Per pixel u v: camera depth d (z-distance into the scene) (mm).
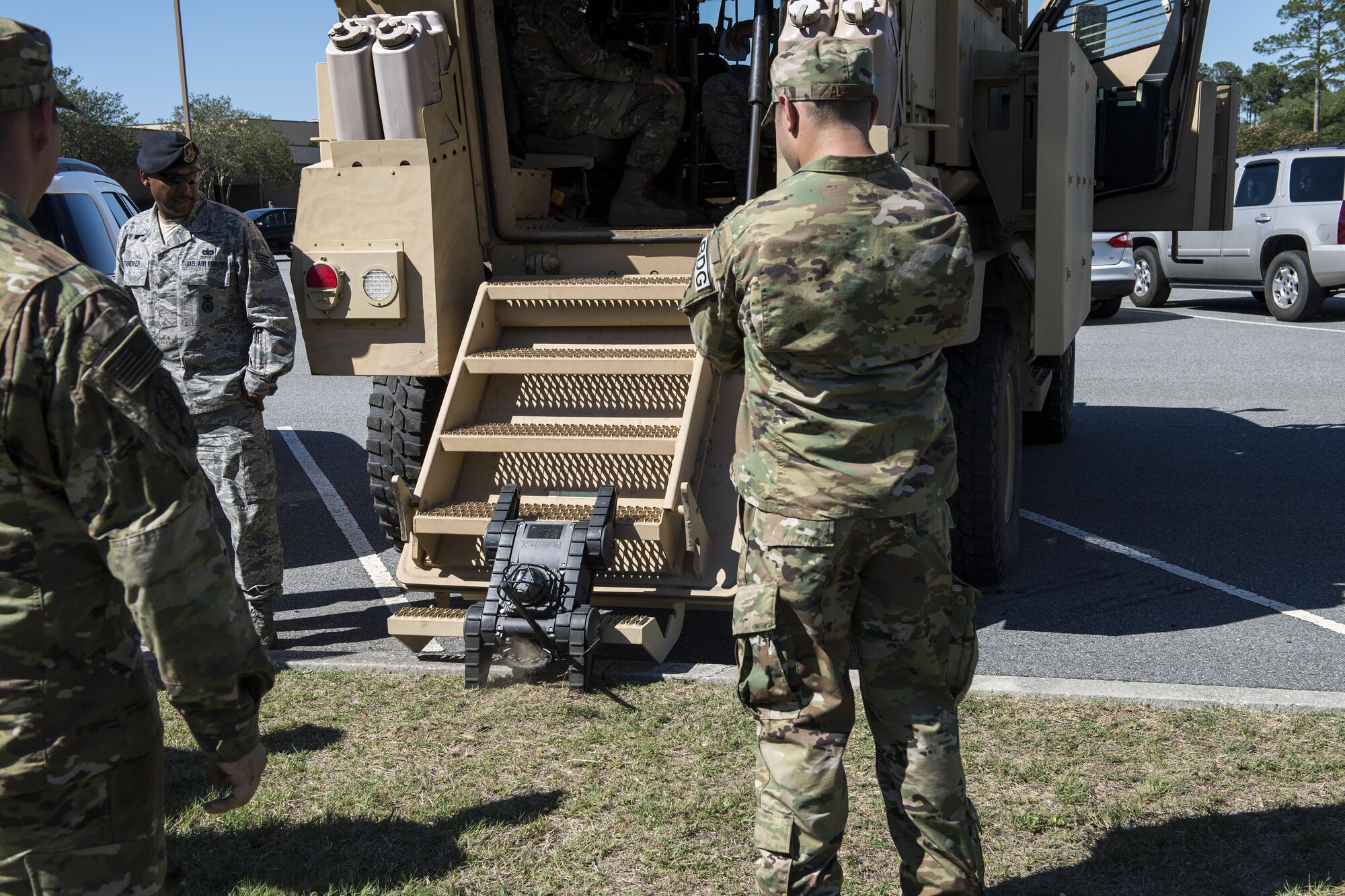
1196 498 6512
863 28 3762
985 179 5773
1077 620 4625
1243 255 14883
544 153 5477
